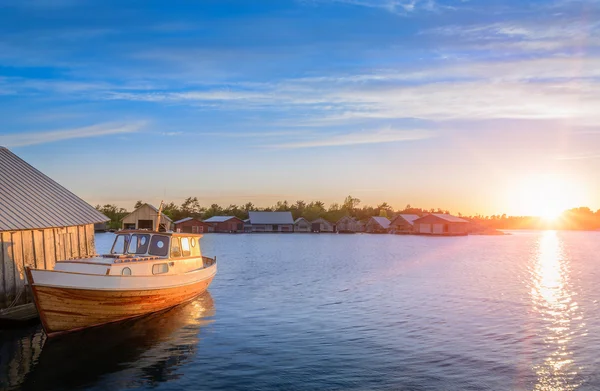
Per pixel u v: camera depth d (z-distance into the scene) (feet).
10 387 49.52
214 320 80.69
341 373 54.54
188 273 85.56
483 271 160.15
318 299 102.42
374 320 81.71
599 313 87.92
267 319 82.07
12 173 89.86
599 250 281.95
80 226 89.25
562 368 56.39
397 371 55.21
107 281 67.77
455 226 489.26
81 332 69.46
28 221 76.02
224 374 54.13
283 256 217.77
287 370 55.47
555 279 139.74
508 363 58.13
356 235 495.00
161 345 64.90
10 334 68.33
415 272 155.63
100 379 52.16
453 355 61.31
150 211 384.88
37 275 63.05
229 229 522.88
